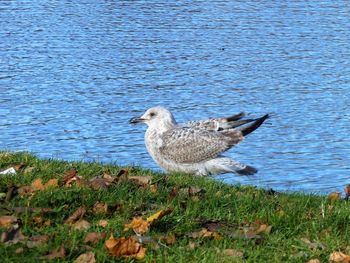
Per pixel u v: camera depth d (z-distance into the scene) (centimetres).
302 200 920
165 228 791
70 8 4888
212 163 1241
